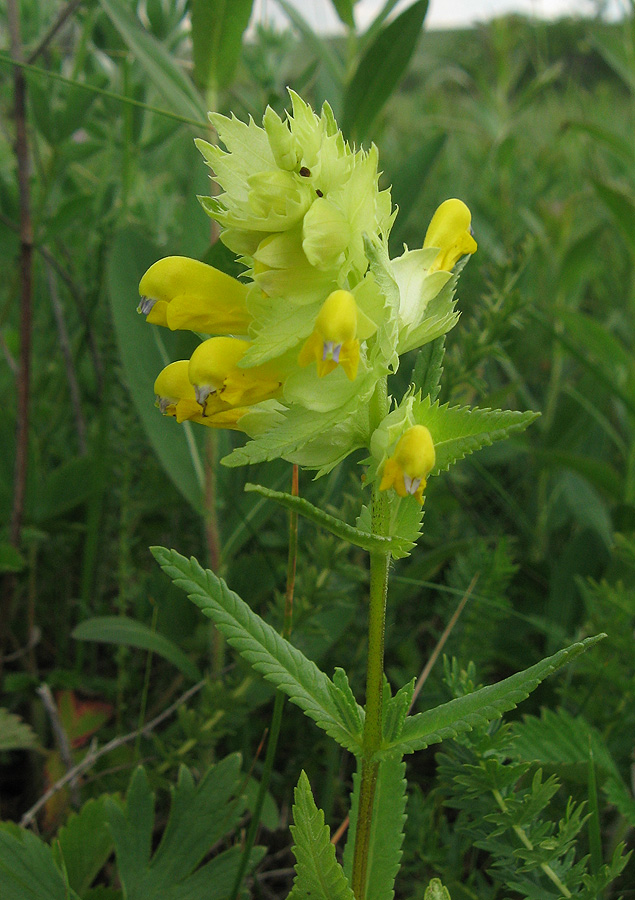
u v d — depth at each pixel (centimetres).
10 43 29
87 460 32
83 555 33
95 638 24
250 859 20
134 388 26
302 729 26
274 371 17
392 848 18
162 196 38
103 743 27
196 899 19
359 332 16
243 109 34
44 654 32
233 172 17
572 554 31
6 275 45
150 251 27
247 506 27
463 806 19
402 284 17
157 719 25
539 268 45
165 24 31
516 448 37
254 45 38
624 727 23
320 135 16
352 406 16
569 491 33
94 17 34
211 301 17
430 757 27
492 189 59
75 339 39
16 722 24
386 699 17
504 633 30
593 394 40
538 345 46
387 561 17
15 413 34
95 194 33
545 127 76
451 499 36
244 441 29
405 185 30
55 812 24
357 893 17
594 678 24
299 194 16
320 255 16
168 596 29
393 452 16
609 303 51
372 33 32
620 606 24
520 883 18
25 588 31
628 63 39
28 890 18
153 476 32
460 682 20
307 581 24
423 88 83
